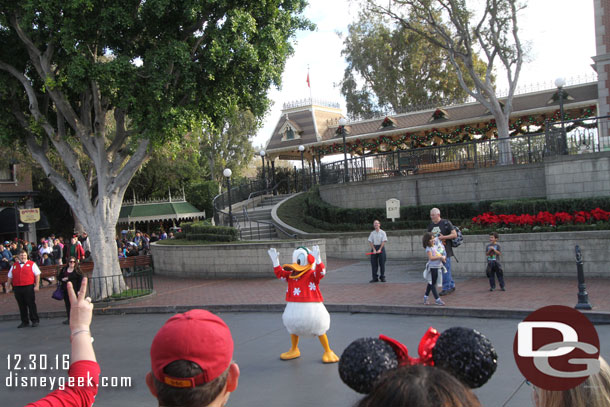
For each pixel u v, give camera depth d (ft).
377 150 121.90
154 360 5.60
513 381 20.01
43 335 38.06
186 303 45.19
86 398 6.32
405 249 62.28
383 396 4.01
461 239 38.81
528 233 44.96
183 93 49.67
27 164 96.94
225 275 62.90
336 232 73.46
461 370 5.05
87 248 78.59
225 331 5.89
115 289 50.08
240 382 22.58
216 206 94.63
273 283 53.78
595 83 95.91
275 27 49.01
